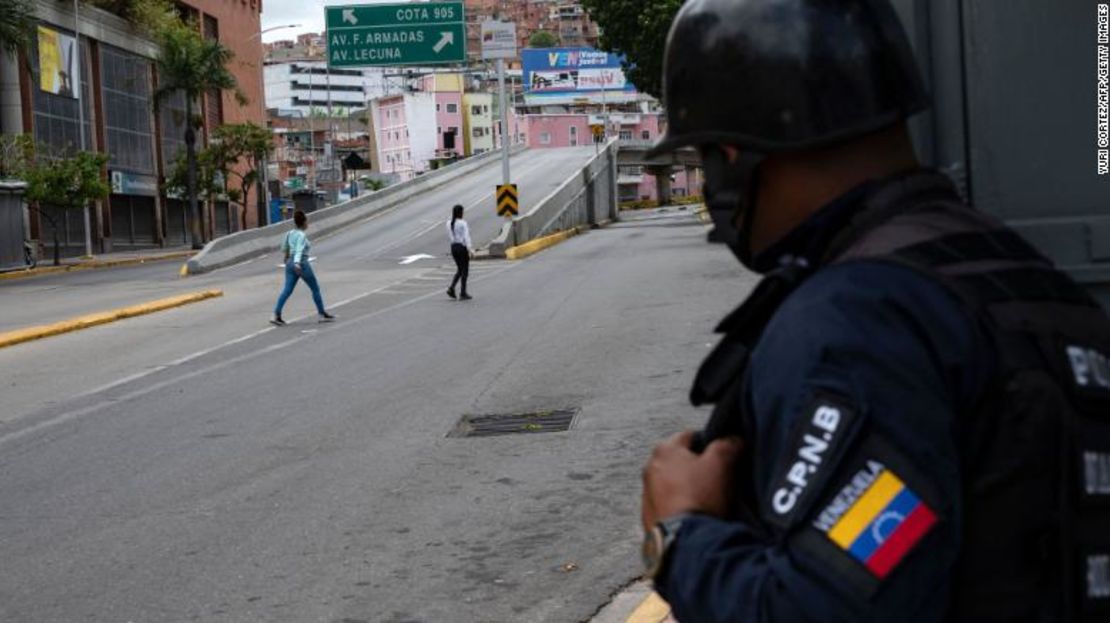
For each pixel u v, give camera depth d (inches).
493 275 1163.3
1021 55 99.3
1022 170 99.5
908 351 55.1
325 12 1909.4
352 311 863.1
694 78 64.5
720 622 55.9
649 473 63.9
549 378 475.8
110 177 2343.8
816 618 52.6
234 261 1665.8
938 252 58.7
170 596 234.1
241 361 609.3
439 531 268.7
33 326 859.4
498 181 2743.6
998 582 54.1
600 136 3973.9
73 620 223.6
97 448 396.8
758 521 60.6
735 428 63.7
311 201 3403.1
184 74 2367.1
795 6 62.1
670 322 630.5
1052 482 54.4
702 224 2182.6
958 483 53.9
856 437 53.7
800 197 62.8
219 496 315.3
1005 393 55.1
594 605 215.3
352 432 393.7
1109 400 57.0
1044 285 59.9
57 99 2118.6
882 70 62.1
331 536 269.6
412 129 6683.1
